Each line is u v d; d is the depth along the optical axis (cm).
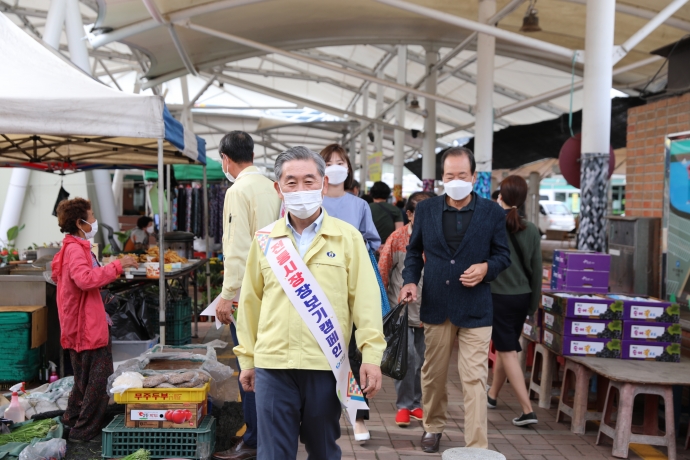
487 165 920
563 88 1037
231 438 445
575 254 550
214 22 1043
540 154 1379
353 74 1038
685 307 518
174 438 410
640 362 482
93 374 450
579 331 493
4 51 541
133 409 411
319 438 293
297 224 292
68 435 453
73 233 452
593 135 595
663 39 1020
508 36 698
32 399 496
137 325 639
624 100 940
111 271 438
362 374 279
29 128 478
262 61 2091
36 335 584
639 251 593
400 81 1675
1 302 604
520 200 491
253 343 305
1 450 403
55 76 532
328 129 3020
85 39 1001
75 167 860
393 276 502
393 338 405
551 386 552
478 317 406
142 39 1038
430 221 422
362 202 449
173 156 804
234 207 397
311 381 285
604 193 595
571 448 455
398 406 509
